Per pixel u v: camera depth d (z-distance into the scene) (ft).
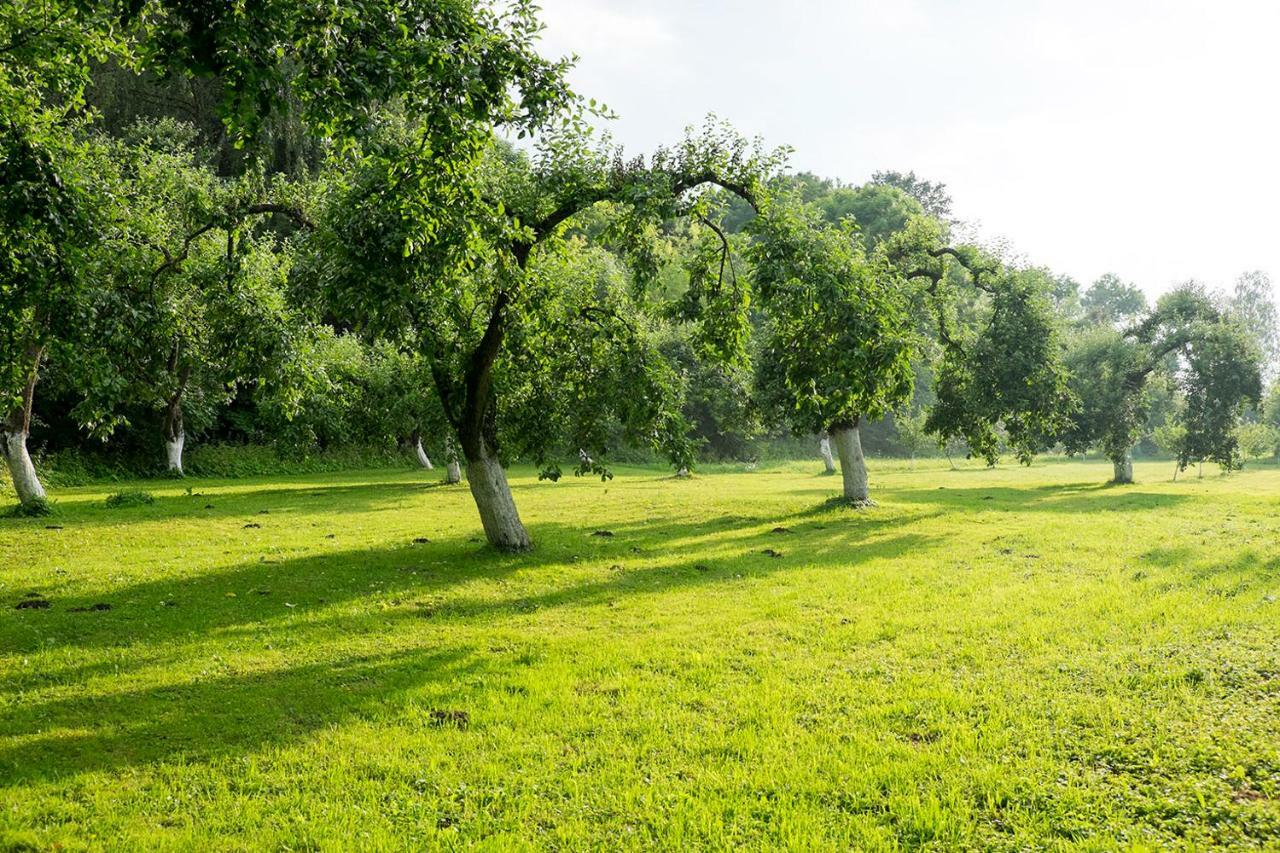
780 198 47.47
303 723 23.65
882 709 23.53
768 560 50.49
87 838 17.03
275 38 21.94
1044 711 22.84
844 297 42.34
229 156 132.77
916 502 88.63
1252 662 25.79
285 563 49.44
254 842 16.81
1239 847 15.65
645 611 37.19
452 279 37.47
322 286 38.14
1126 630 30.76
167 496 91.76
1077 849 15.87
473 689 26.45
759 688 25.75
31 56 34.09
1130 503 84.69
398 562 49.52
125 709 24.79
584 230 59.57
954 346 84.23
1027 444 88.43
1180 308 112.47
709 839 16.63
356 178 38.14
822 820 17.31
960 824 17.02
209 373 120.26
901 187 256.32
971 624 32.60
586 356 53.01
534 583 43.70
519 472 142.00
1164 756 19.58
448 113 26.02
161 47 21.85
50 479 108.68
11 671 28.48
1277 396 226.17
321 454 150.82
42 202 29.45
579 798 18.58
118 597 40.22
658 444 52.44
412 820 17.67
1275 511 71.36
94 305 36.04
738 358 51.16
